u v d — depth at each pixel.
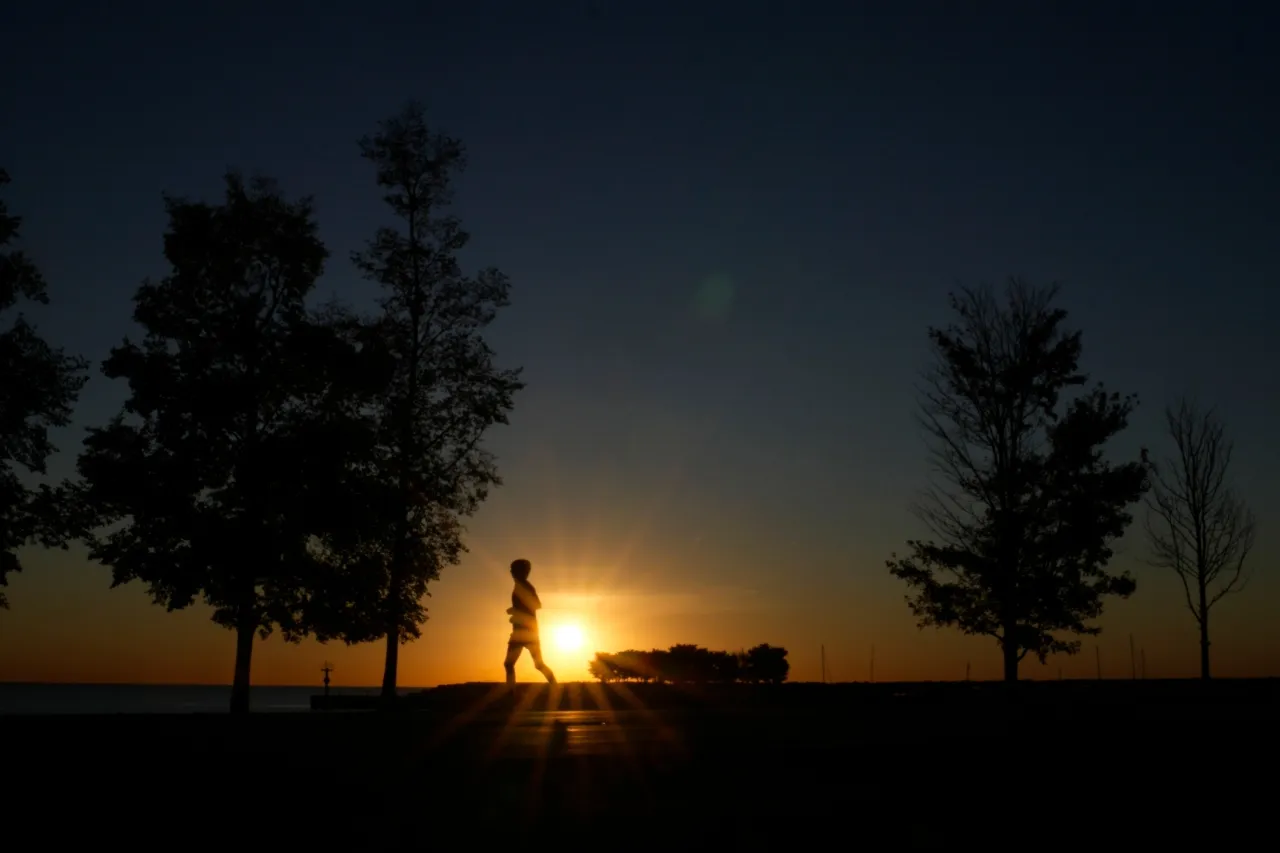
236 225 27.98
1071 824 9.20
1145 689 24.92
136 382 26.14
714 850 8.32
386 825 8.50
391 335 29.42
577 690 20.06
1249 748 11.91
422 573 28.33
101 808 8.59
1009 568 31.42
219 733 12.18
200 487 26.47
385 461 28.22
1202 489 35.53
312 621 26.44
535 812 8.94
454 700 21.06
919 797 9.78
